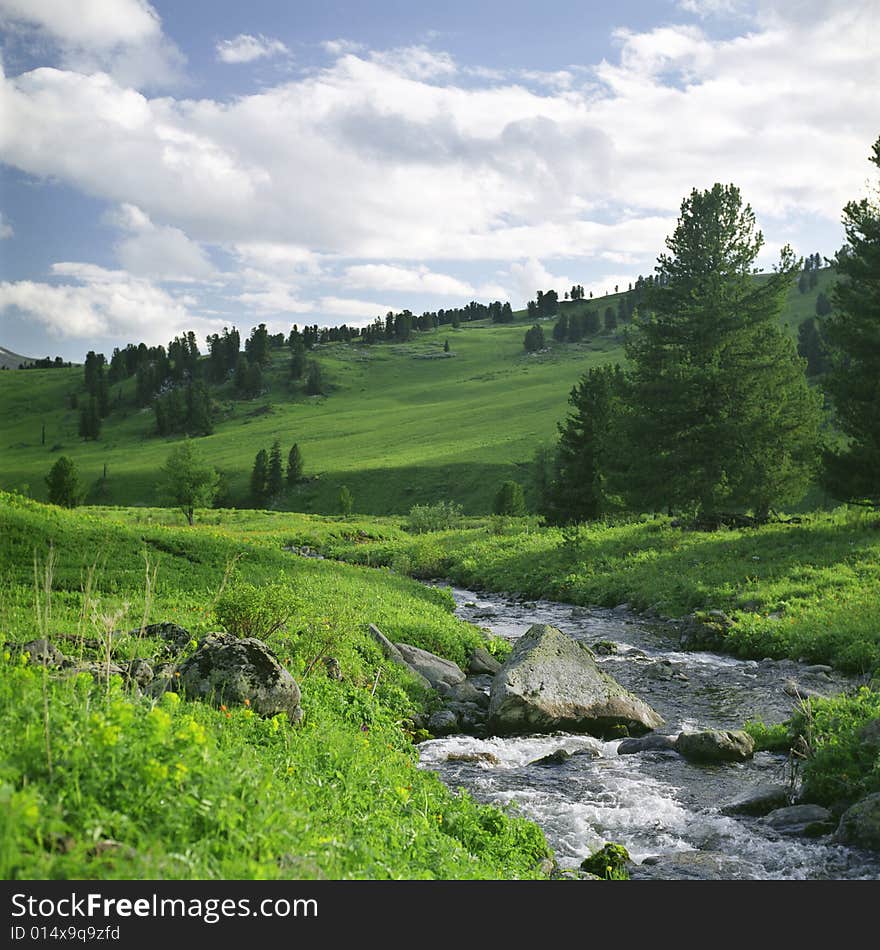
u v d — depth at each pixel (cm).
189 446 8956
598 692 1680
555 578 3806
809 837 1047
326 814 727
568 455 6606
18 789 504
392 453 16775
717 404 4972
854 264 3984
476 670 2120
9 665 870
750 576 3200
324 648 1600
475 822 943
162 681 1039
